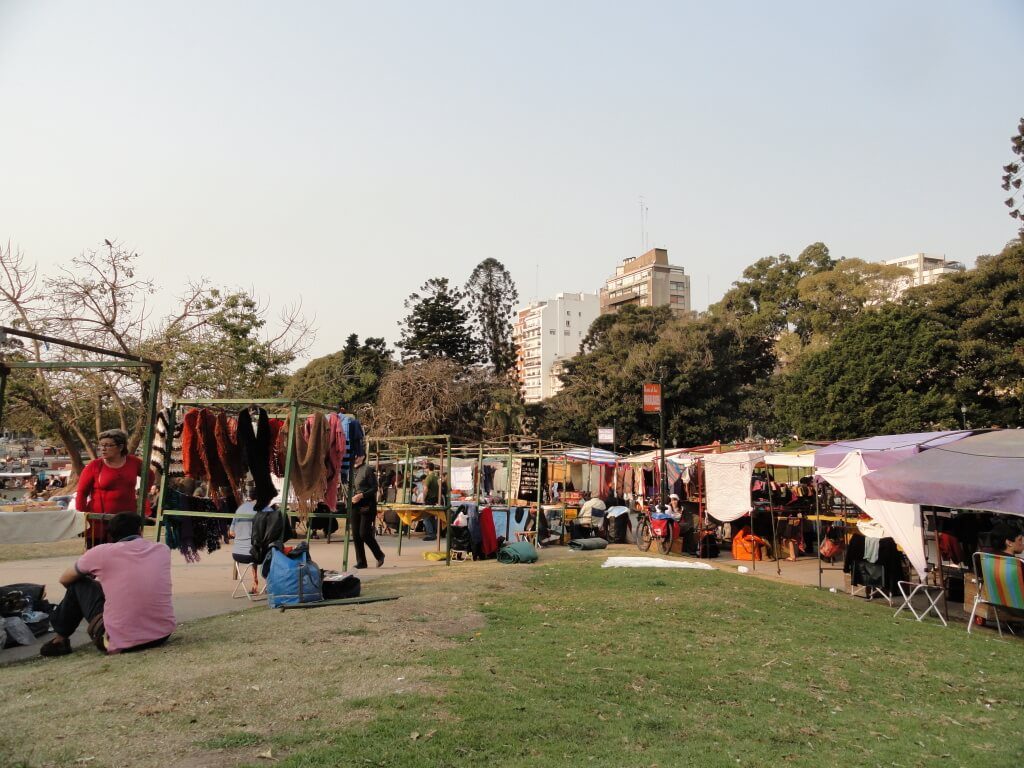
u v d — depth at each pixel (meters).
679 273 115.75
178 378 23.33
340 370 33.69
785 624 9.39
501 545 15.80
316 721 4.64
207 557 13.88
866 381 36.59
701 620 9.16
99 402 23.48
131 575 6.32
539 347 128.00
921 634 9.62
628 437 49.59
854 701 6.33
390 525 20.28
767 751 4.89
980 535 11.68
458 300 59.19
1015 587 9.62
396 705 5.00
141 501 7.64
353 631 7.19
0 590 7.11
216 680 5.34
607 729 5.01
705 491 19.56
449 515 13.98
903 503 11.19
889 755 4.99
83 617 6.43
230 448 10.02
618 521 20.69
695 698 5.98
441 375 46.47
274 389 26.00
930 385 35.84
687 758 4.60
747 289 60.50
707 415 48.47
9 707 4.70
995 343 34.97
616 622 8.68
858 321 38.97
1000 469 10.20
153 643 6.35
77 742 4.09
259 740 4.26
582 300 130.62
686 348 48.69
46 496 29.23
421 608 8.66
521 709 5.18
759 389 53.78
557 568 13.22
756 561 17.77
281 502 10.44
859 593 13.11
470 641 7.27
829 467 13.58
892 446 13.61
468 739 4.51
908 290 39.84
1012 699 6.73
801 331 56.03
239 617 7.91
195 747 4.10
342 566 12.91
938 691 6.85
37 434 25.16
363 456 13.13
